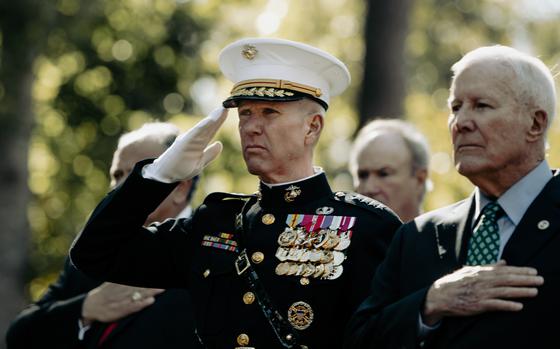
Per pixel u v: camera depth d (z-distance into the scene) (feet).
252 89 36.94
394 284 34.76
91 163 161.38
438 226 34.71
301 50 37.09
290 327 35.63
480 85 33.27
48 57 143.64
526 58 33.73
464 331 31.73
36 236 169.58
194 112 153.07
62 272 49.98
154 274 38.75
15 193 136.36
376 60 111.86
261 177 38.09
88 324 45.55
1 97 132.67
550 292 31.17
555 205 32.58
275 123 36.88
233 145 156.04
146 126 46.65
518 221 33.09
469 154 33.24
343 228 36.58
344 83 38.37
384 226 36.81
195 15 150.41
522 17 165.99
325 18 165.99
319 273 36.01
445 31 161.27
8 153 134.62
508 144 32.99
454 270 33.55
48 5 130.62
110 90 152.66
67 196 169.07
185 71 150.82
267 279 36.32
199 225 38.86
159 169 36.86
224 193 39.01
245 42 37.50
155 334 43.42
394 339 32.42
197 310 37.27
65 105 154.51
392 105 111.34
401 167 50.16
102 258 37.88
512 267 31.40
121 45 150.00
